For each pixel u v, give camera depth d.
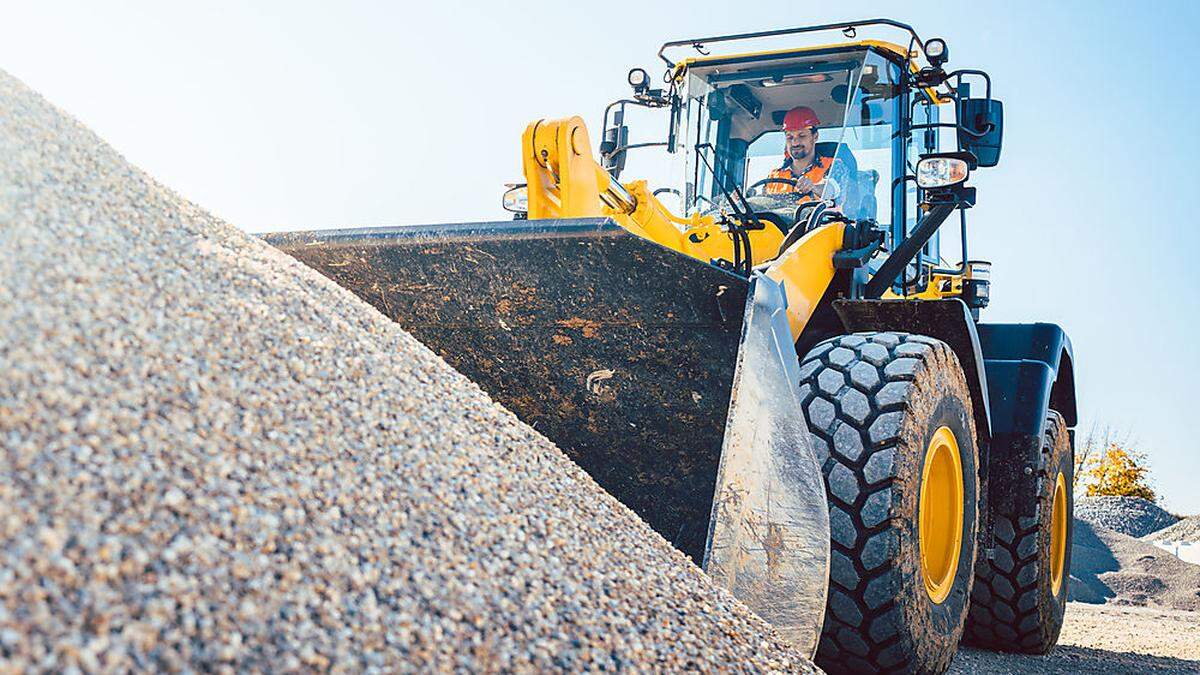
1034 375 4.33
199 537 1.55
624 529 2.35
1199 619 8.13
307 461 1.84
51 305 1.78
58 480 1.49
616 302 2.97
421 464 2.04
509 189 4.40
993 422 4.31
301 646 1.49
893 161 4.57
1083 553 13.16
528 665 1.72
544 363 3.17
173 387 1.80
